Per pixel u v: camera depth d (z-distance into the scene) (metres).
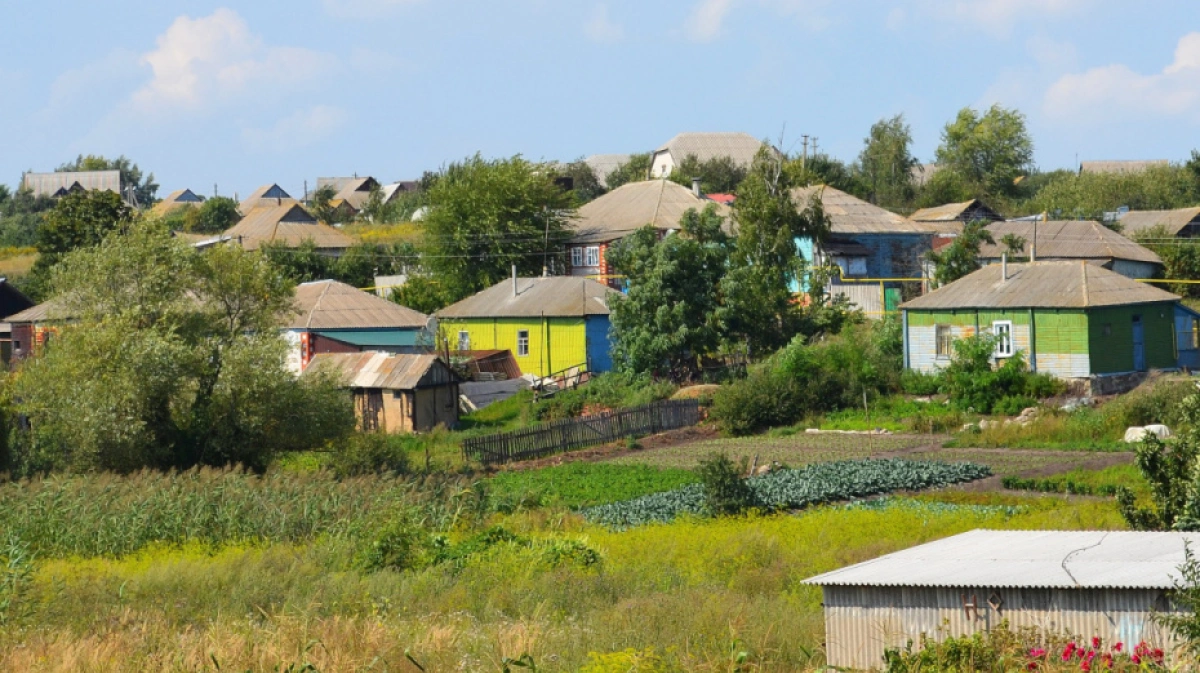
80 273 48.78
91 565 31.50
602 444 59.69
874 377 63.44
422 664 18.47
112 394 45.09
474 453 54.31
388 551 30.17
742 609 20.78
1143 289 63.66
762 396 61.25
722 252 72.06
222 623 21.34
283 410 48.88
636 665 17.23
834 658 16.52
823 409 62.50
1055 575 15.89
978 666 15.04
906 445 53.56
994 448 51.56
